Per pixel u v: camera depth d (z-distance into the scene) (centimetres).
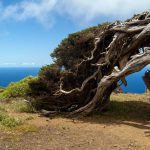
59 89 1975
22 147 1239
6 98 2530
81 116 1898
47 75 1994
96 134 1484
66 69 2033
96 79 1964
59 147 1259
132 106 2219
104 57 1953
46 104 2016
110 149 1252
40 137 1394
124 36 1873
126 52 1898
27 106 2055
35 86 2002
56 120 1791
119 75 1803
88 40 2000
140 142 1366
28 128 1517
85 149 1242
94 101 1914
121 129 1598
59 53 2041
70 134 1466
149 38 1883
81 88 1923
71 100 1988
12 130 1475
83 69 1978
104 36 1948
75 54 2023
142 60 1744
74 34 2028
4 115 1705
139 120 1819
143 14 1911
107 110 2073
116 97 2583
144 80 2038
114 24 1936
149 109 2136
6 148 1216
